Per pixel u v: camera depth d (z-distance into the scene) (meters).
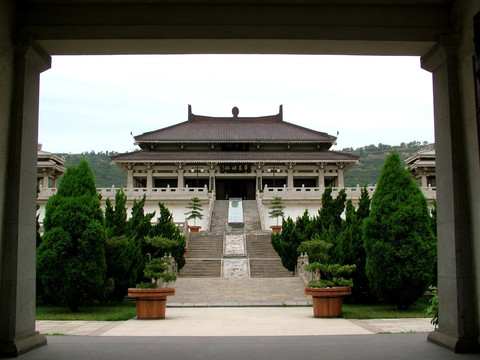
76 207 19.53
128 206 59.16
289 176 74.50
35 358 9.22
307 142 78.69
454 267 10.07
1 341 9.45
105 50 11.14
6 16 9.98
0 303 9.59
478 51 9.50
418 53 11.38
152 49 11.12
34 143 10.66
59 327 14.50
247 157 75.19
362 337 11.52
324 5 10.74
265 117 91.00
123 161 72.88
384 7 10.77
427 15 10.77
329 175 75.69
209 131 85.06
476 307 9.83
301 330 13.55
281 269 32.59
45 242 19.23
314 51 11.28
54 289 19.06
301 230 34.59
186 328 14.15
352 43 10.90
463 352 9.60
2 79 9.82
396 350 9.84
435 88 11.16
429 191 55.84
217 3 10.69
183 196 59.19
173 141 77.50
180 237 31.00
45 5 10.57
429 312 12.65
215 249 38.25
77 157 151.62
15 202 9.88
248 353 9.63
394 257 19.03
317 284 17.41
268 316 17.78
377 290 19.52
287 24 10.63
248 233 45.53
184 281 28.23
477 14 9.51
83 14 10.58
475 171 9.89
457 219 10.12
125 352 9.77
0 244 9.67
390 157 20.31
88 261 19.16
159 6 10.67
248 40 10.73
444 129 10.65
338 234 25.25
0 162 9.73
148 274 17.47
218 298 24.45
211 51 11.27
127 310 19.86
